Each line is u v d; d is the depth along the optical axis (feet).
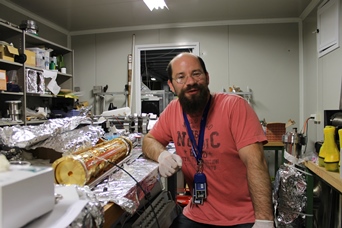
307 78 11.32
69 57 13.23
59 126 3.81
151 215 5.14
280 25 12.19
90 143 3.97
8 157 3.30
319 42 9.61
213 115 4.20
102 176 3.39
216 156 4.16
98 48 13.70
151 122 7.94
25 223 1.61
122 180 3.37
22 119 9.19
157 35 13.10
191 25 12.80
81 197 2.25
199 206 4.44
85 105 12.71
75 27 13.39
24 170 1.78
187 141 4.46
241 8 11.05
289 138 7.18
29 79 9.50
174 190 7.12
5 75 8.36
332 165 5.04
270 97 12.25
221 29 12.57
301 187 6.12
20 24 10.14
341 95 7.72
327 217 6.50
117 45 13.51
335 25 8.21
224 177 4.17
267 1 10.38
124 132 6.85
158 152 4.56
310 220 6.04
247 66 12.41
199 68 4.16
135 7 10.91
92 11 11.32
